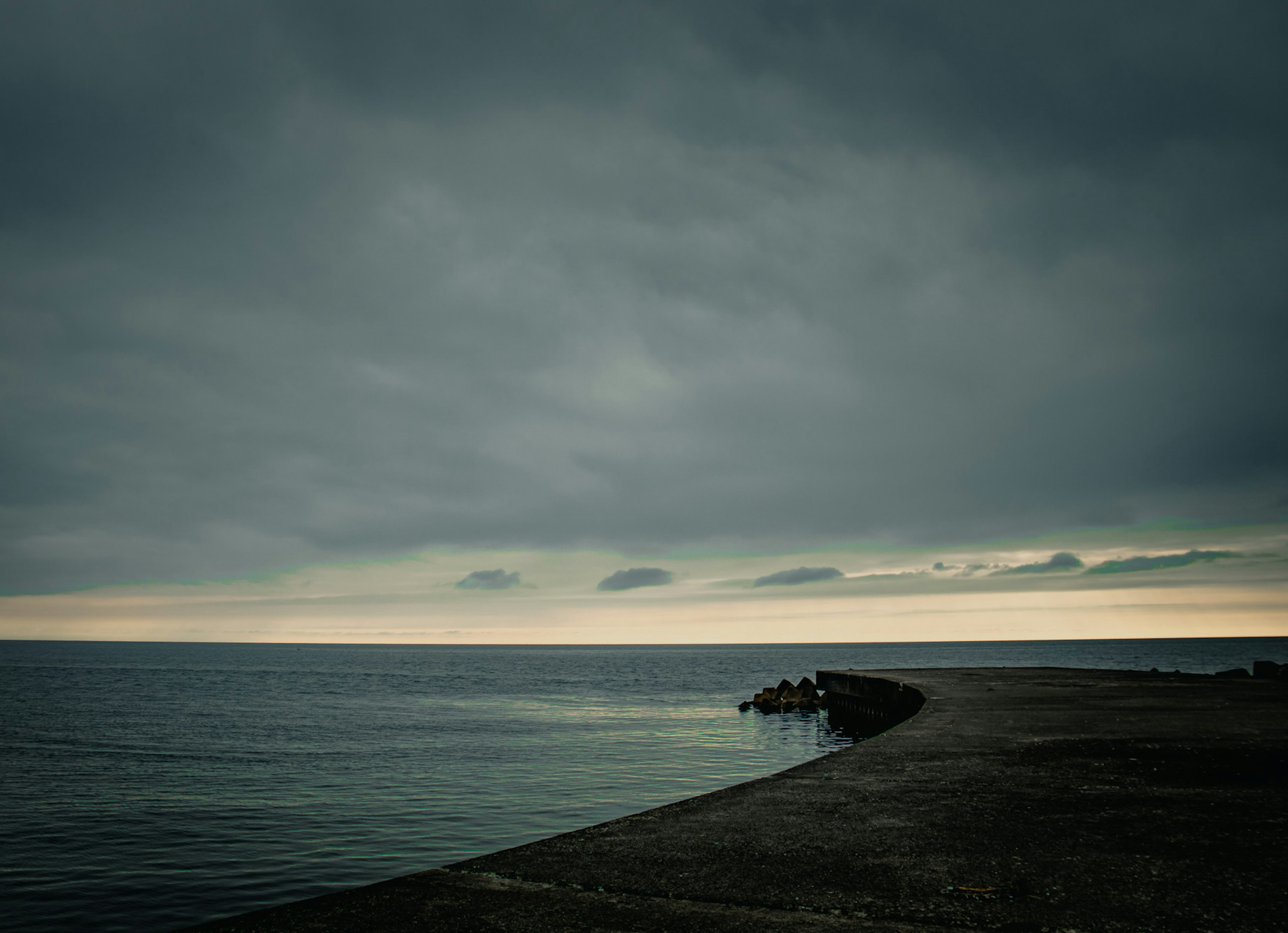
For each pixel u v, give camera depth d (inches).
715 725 1311.5
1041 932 124.6
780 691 1728.6
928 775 263.1
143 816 645.3
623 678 3348.9
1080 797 228.5
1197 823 198.2
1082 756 308.0
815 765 285.4
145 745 1088.2
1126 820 200.4
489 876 150.6
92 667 4244.6
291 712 1625.2
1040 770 274.5
